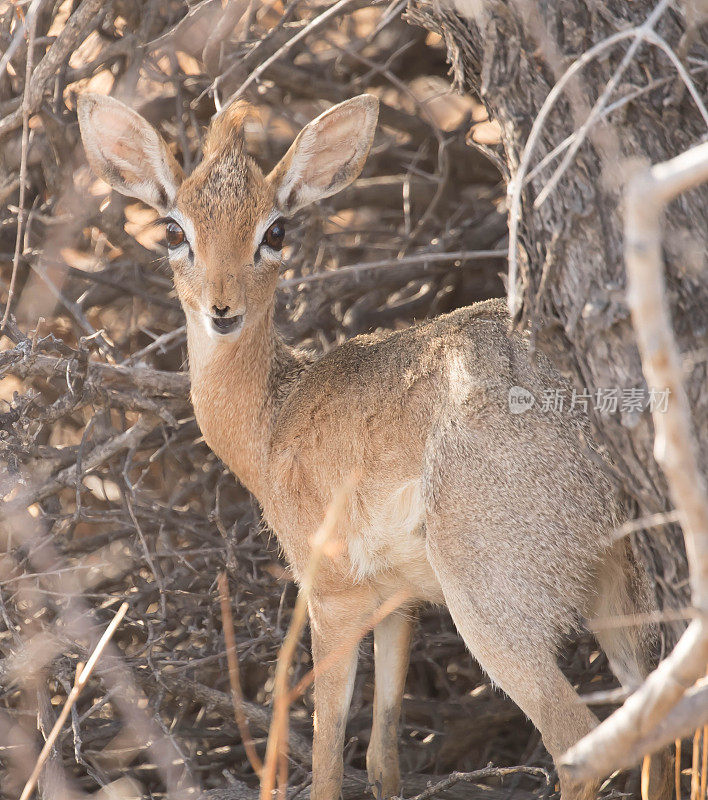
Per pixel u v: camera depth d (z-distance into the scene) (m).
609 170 5.79
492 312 7.81
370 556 7.91
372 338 8.59
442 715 9.59
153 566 8.94
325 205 12.17
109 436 10.09
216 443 8.85
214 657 8.71
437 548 7.33
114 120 8.57
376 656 8.67
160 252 11.70
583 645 9.55
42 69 8.44
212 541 9.92
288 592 9.62
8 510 9.11
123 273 11.58
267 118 13.28
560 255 5.90
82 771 9.10
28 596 9.09
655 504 5.78
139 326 11.64
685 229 5.65
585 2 6.04
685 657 3.70
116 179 8.71
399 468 7.69
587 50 5.99
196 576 9.71
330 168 8.99
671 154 5.79
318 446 8.09
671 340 3.34
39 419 9.05
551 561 7.06
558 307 5.96
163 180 8.52
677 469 3.43
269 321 8.68
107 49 10.56
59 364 8.98
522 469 7.12
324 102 13.71
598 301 5.74
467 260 12.33
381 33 13.65
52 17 10.39
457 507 7.25
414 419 7.64
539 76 6.16
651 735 4.16
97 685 8.87
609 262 5.76
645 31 4.91
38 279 10.93
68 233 10.64
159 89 12.48
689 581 5.79
